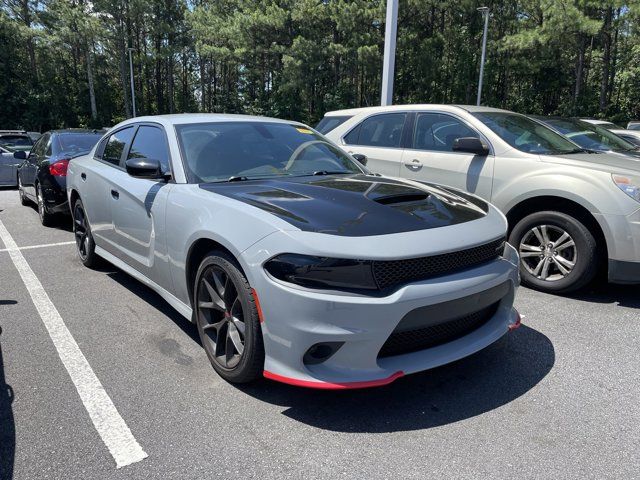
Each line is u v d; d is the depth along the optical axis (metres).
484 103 36.50
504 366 3.22
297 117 40.62
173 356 3.34
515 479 2.19
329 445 2.43
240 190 3.16
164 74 63.16
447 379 3.06
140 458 2.32
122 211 4.10
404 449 2.40
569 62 37.62
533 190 4.57
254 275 2.58
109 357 3.32
